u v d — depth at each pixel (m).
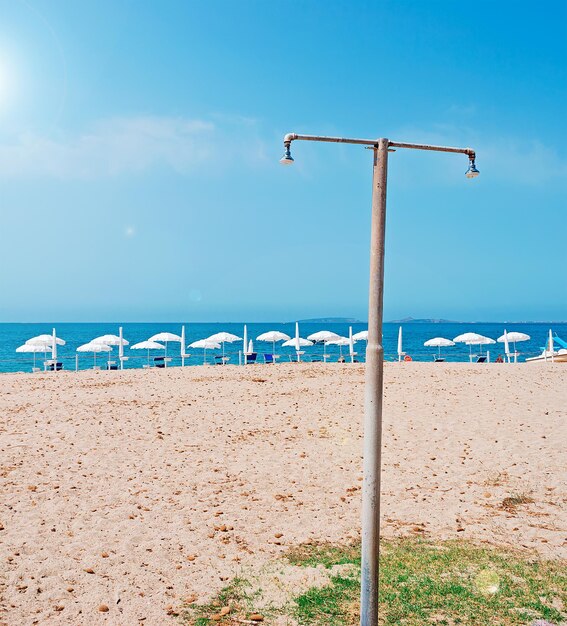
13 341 109.56
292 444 13.57
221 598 6.18
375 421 4.73
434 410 16.97
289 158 4.79
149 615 5.79
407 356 41.06
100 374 26.80
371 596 4.74
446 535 8.13
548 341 37.84
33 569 6.78
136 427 14.80
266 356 40.12
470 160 5.17
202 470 11.38
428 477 11.05
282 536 8.10
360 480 10.96
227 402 18.53
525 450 12.67
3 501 9.23
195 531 8.23
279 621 5.67
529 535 8.09
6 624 5.54
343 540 7.97
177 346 96.88
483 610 5.83
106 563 7.03
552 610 5.79
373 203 4.74
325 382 22.84
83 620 5.66
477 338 42.47
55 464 11.38
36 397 19.14
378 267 4.70
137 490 10.05
